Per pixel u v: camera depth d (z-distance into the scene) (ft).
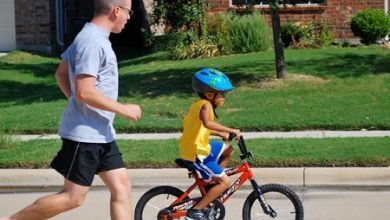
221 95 58.29
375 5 170.60
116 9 50.14
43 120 115.24
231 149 58.59
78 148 49.26
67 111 50.11
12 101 136.98
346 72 132.98
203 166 57.21
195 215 57.77
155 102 123.03
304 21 172.04
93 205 73.77
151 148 92.99
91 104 48.24
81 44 49.08
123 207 50.26
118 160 50.57
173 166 85.05
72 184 49.73
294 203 60.39
